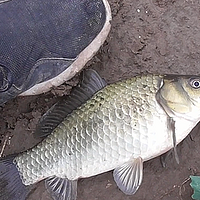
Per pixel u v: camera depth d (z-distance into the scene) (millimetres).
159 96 341
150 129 343
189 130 352
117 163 353
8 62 352
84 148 353
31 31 354
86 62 385
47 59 367
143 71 409
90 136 352
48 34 358
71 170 359
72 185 365
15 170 367
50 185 366
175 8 421
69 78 384
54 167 361
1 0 351
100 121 350
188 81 338
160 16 419
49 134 365
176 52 410
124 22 419
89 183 383
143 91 345
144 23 418
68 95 386
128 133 345
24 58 357
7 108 413
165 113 341
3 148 405
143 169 380
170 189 376
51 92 392
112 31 417
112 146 348
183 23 417
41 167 363
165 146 351
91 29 369
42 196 382
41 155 363
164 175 379
